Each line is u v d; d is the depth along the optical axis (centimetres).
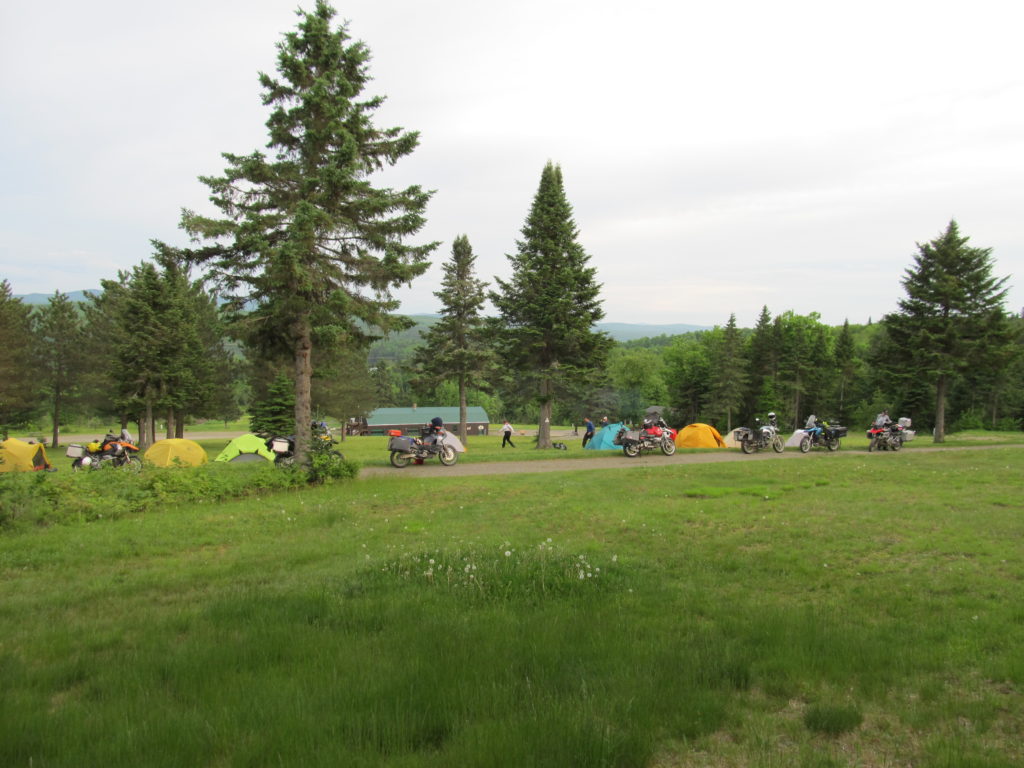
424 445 2006
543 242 2917
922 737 350
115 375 3212
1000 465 1762
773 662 444
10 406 4203
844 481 1498
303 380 1650
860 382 7225
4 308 3928
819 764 315
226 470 1570
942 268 2950
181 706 376
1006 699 392
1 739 326
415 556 768
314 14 1583
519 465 1992
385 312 1750
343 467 1603
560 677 412
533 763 301
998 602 600
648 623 539
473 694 384
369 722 346
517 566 696
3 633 538
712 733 358
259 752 316
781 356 6372
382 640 488
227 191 1524
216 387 4069
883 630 520
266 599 612
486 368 3559
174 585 718
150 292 3191
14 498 1098
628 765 315
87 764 306
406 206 1672
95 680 425
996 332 2856
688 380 7069
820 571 732
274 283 1540
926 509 1091
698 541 911
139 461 2120
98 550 899
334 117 1534
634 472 1727
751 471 1712
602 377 3033
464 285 3531
